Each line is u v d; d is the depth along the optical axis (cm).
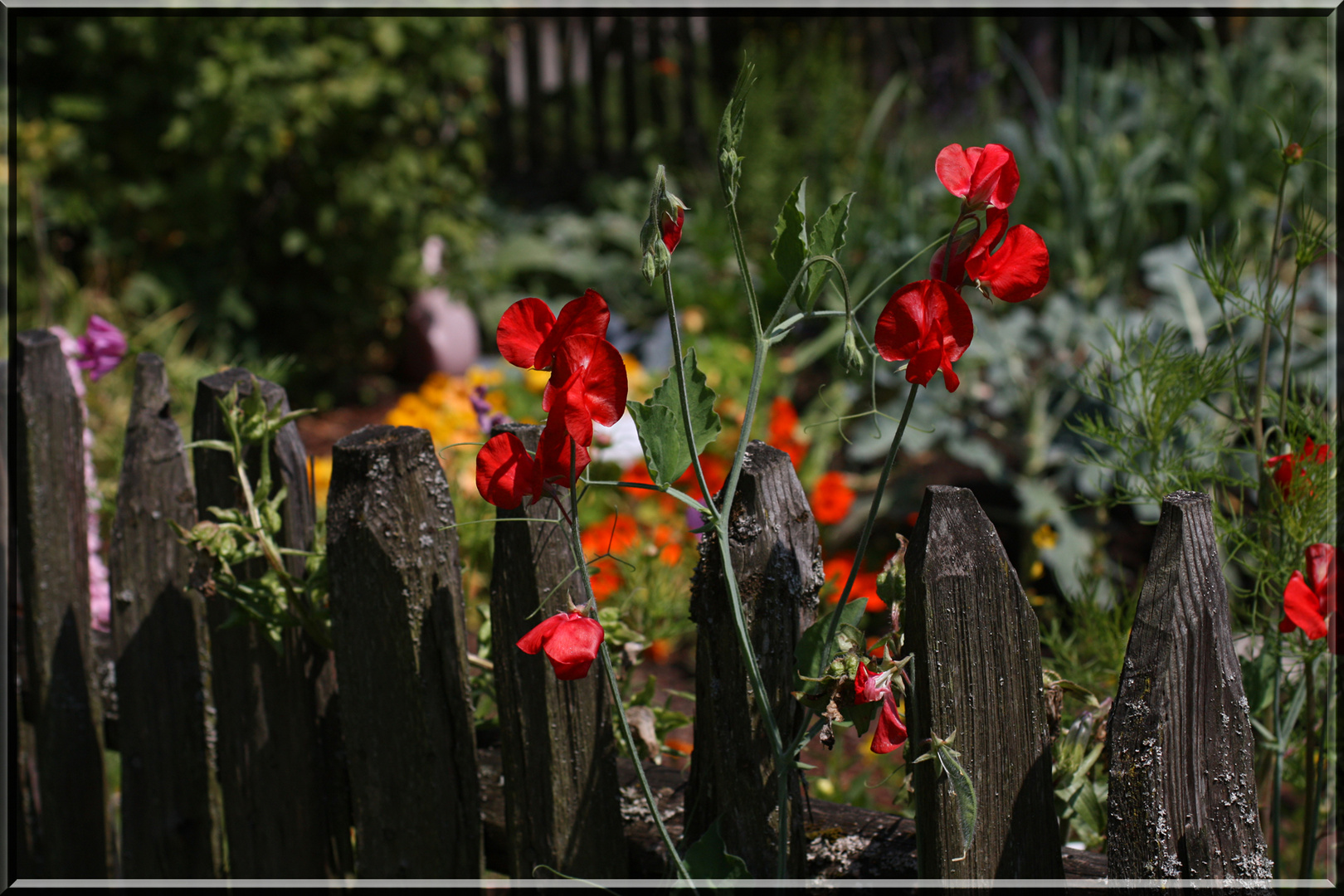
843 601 89
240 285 411
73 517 141
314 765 126
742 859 101
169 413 128
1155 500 123
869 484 316
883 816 108
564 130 616
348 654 114
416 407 273
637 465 244
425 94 432
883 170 417
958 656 89
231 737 130
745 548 98
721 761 104
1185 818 86
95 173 376
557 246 503
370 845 121
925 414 295
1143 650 85
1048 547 192
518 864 117
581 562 87
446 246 475
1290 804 178
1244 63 382
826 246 84
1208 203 351
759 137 483
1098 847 121
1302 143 108
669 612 156
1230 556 119
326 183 418
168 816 138
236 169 388
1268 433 113
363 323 436
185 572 127
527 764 113
